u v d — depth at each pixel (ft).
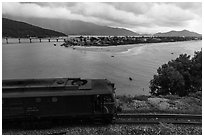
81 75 212.84
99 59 321.32
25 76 206.69
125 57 349.82
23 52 426.51
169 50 485.56
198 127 42.83
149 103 58.34
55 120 43.70
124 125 43.83
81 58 332.60
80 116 42.68
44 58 333.83
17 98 40.09
